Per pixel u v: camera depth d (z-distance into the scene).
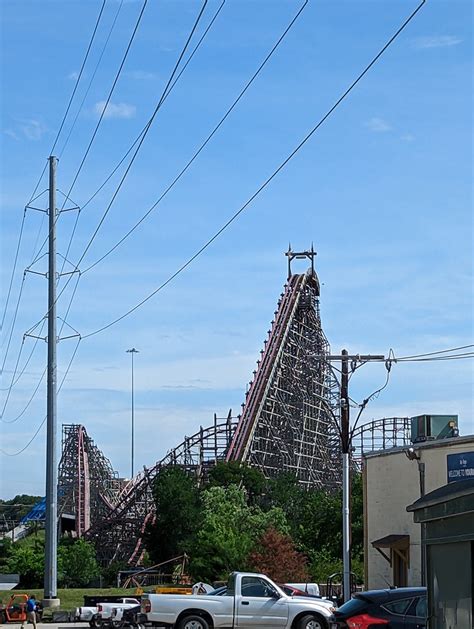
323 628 34.28
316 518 102.94
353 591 61.84
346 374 46.25
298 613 34.19
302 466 142.62
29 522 194.50
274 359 145.62
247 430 138.75
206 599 34.09
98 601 54.91
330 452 142.50
